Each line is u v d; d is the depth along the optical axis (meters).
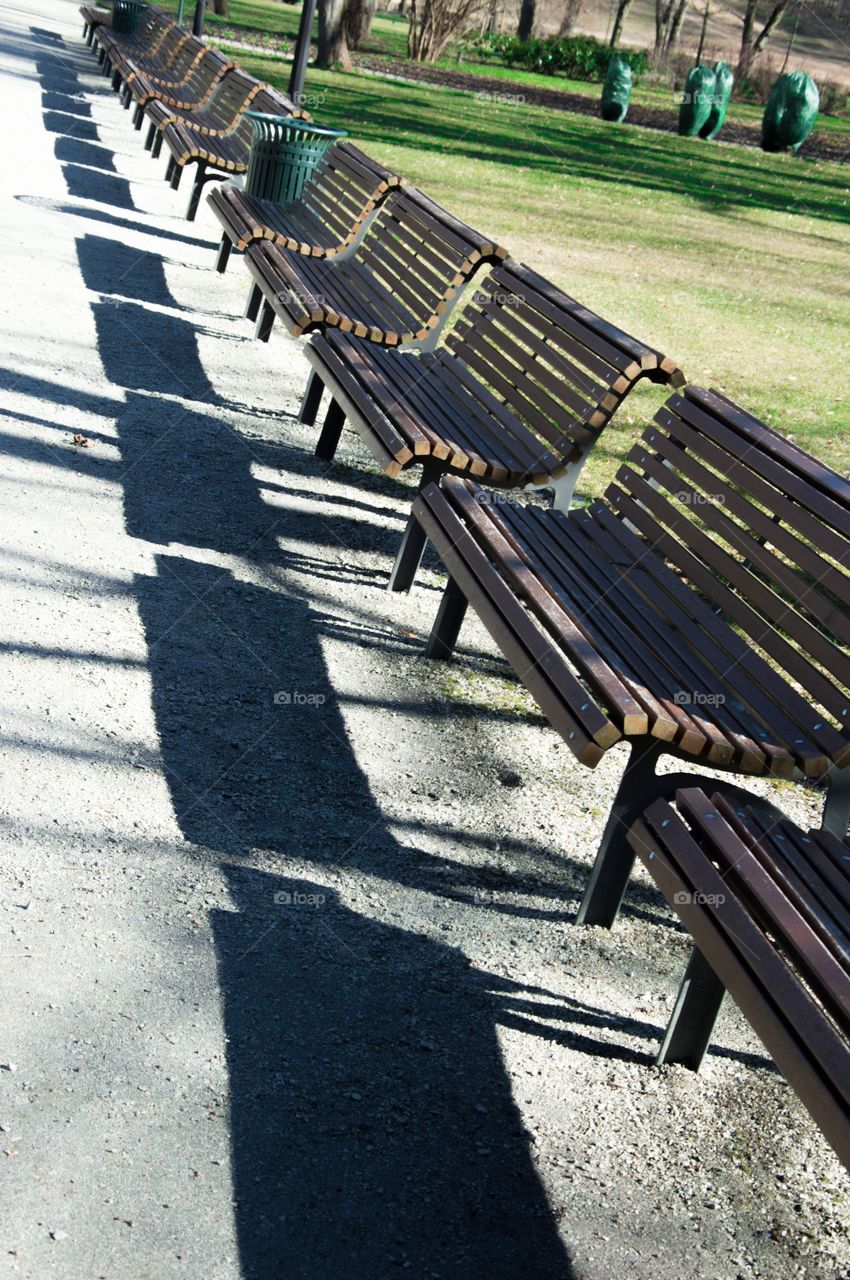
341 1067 2.72
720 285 12.95
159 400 6.31
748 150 28.92
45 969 2.77
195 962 2.90
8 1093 2.45
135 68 13.06
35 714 3.64
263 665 4.22
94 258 8.47
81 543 4.70
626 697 3.12
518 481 4.61
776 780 4.37
